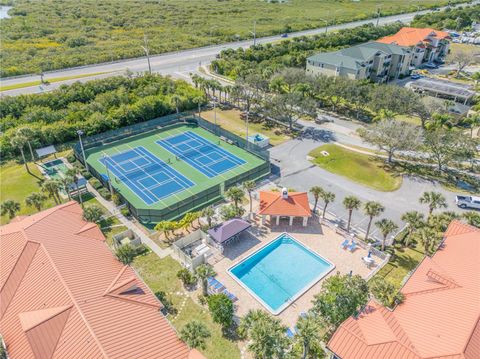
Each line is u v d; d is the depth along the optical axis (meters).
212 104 91.44
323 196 47.91
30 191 56.59
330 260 44.03
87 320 29.33
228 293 39.09
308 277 42.25
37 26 156.50
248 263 43.91
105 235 47.47
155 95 89.75
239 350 33.22
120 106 80.88
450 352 27.31
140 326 30.58
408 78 115.62
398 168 64.19
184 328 29.55
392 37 130.00
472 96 94.19
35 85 96.06
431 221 45.31
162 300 38.28
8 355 28.45
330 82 88.19
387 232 42.38
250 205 51.56
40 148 68.19
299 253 45.53
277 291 40.41
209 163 65.50
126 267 36.94
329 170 63.38
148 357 28.05
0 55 118.94
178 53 131.75
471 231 40.25
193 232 47.44
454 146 60.31
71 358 27.39
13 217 47.03
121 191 57.19
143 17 181.88
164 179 60.66
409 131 62.22
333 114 88.12
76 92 86.50
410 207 54.03
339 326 30.88
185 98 86.94
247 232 48.47
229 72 109.56
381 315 31.42
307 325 28.92
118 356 27.19
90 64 115.56
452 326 29.47
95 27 161.12
